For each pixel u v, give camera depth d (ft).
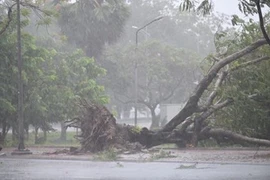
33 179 52.90
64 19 151.12
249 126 84.99
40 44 156.56
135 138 90.53
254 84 83.87
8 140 123.95
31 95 118.83
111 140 86.22
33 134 175.83
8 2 137.18
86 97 130.93
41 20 103.45
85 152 87.81
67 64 136.77
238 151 88.12
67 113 123.34
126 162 74.02
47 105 123.44
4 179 53.16
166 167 65.26
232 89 83.35
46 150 99.50
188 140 92.79
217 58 96.32
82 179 52.39
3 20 107.04
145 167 65.62
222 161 71.20
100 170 62.18
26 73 117.91
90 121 88.38
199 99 95.76
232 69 86.33
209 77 87.35
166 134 91.35
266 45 86.38
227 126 88.84
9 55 115.96
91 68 139.33
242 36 92.53
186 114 89.40
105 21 151.12
